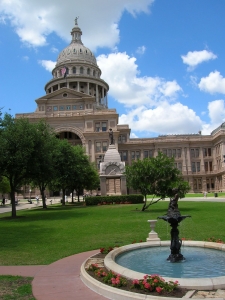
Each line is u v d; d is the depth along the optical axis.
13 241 17.62
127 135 113.69
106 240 17.03
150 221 14.45
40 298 8.55
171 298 7.46
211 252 12.16
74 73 134.75
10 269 11.84
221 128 118.50
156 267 10.38
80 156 56.47
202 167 115.75
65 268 11.71
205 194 68.38
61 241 17.30
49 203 71.88
